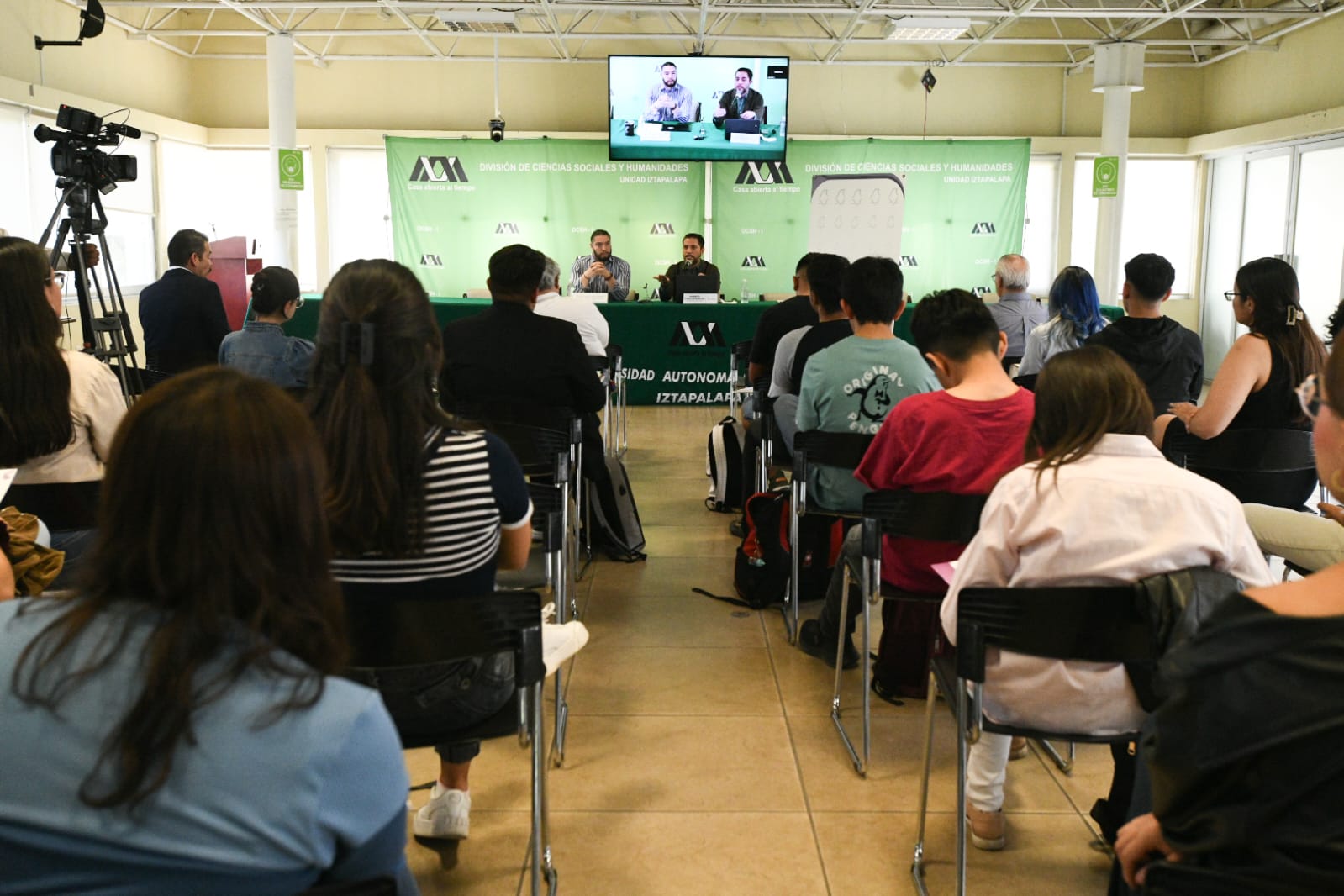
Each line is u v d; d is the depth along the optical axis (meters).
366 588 1.72
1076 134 12.72
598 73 12.48
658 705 3.01
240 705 0.85
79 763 0.83
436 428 1.70
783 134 11.41
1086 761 2.70
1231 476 3.09
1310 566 2.46
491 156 12.24
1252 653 0.88
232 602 0.87
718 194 12.36
